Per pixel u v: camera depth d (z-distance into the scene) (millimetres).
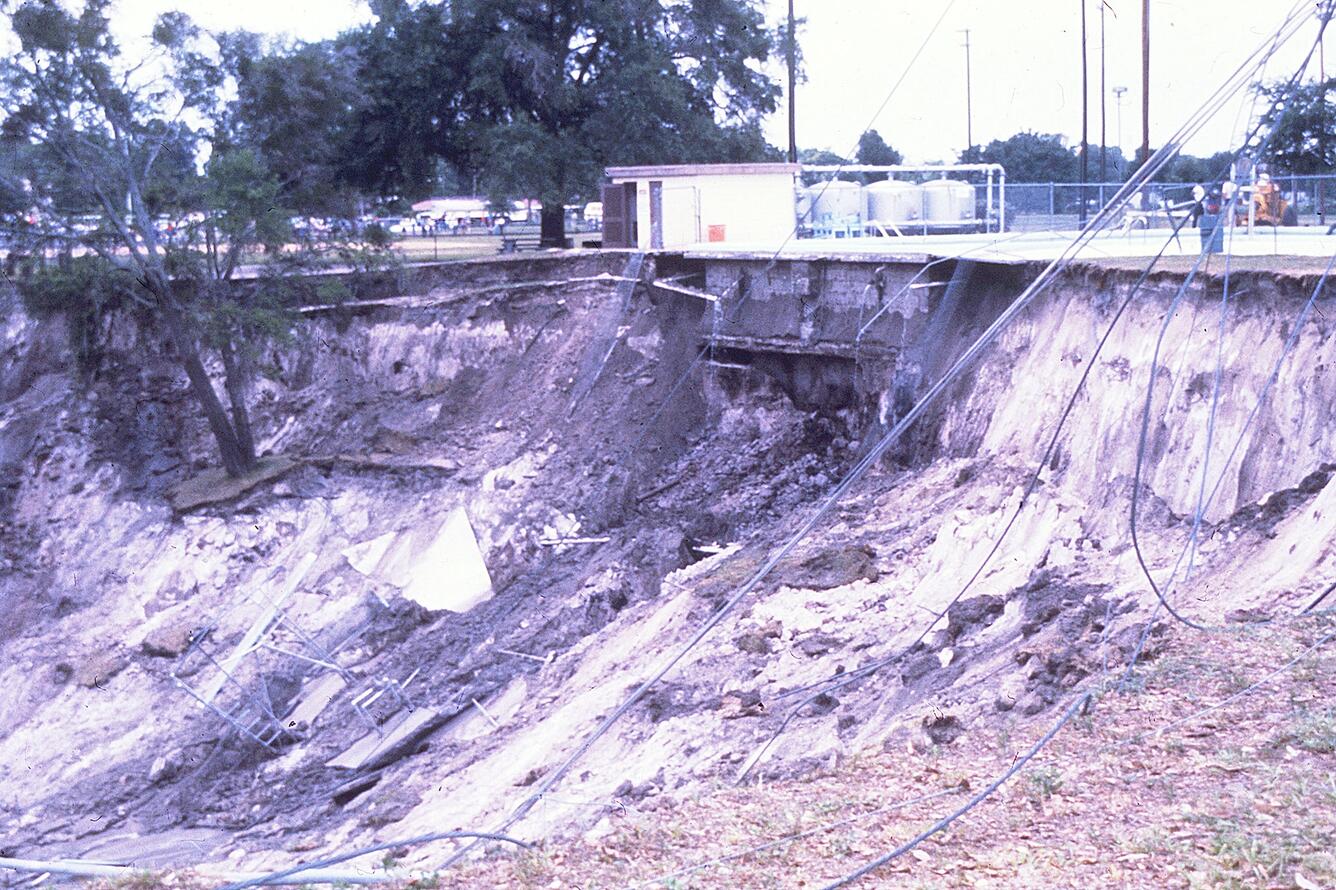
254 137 37094
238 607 32531
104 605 33594
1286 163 34500
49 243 34594
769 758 15781
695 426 35344
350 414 38188
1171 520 20016
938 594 20766
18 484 37344
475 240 61688
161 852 21094
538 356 38188
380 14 49531
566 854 9664
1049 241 33344
